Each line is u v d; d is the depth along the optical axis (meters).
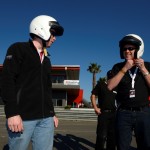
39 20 3.36
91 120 24.06
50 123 3.39
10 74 3.13
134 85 4.04
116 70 4.29
